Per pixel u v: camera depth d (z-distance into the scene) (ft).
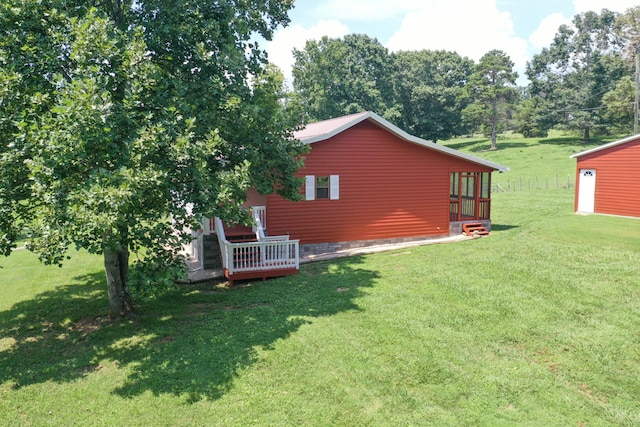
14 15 30.60
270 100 40.88
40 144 26.37
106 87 30.86
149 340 32.91
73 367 29.27
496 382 25.30
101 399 25.18
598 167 79.05
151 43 35.55
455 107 269.23
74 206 24.67
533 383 25.14
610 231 60.39
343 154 60.03
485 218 71.31
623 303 35.19
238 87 39.47
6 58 30.60
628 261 45.75
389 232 63.72
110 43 29.76
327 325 33.73
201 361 28.94
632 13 239.30
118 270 37.86
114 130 29.27
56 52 30.71
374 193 62.28
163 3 36.68
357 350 29.45
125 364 29.25
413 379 25.85
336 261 54.54
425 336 31.12
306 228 58.95
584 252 50.42
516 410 22.88
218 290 44.91
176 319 36.96
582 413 22.49
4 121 28.63
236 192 35.53
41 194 27.48
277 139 41.83
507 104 273.75
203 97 37.19
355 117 60.85
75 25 30.25
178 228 32.96
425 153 65.00
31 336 34.91
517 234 64.49
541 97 265.54
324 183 59.67
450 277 44.39
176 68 38.04
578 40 258.98
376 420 22.34
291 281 46.03
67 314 39.50
